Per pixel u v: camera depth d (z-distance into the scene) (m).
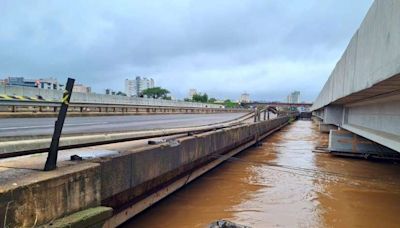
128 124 14.84
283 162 13.99
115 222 5.45
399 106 8.62
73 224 3.66
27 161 4.64
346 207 7.81
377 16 6.02
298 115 80.94
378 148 14.70
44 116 18.72
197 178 10.16
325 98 19.19
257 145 19.78
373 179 10.92
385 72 5.41
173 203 7.63
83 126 12.77
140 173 5.89
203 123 17.62
